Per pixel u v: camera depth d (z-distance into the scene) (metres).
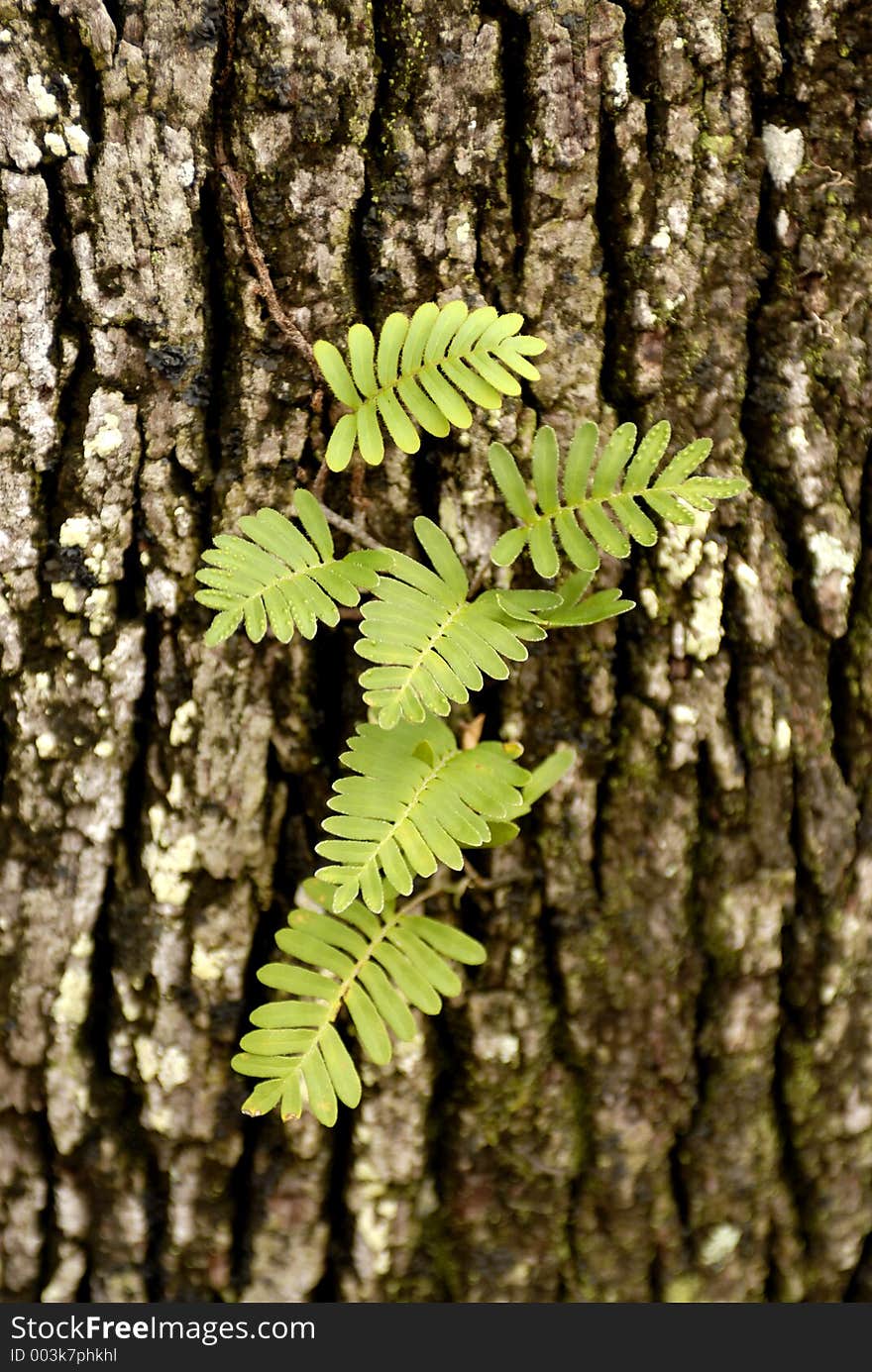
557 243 0.77
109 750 0.78
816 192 0.77
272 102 0.76
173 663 0.78
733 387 0.78
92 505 0.77
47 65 0.76
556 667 0.78
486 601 0.76
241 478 0.77
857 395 0.78
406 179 0.77
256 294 0.77
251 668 0.78
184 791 0.78
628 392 0.78
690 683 0.78
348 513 0.78
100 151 0.76
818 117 0.77
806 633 0.78
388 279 0.77
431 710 0.76
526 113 0.77
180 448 0.77
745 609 0.78
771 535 0.78
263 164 0.76
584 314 0.77
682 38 0.77
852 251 0.78
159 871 0.78
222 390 0.77
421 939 0.77
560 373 0.77
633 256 0.77
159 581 0.78
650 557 0.78
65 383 0.77
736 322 0.78
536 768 0.78
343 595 0.75
